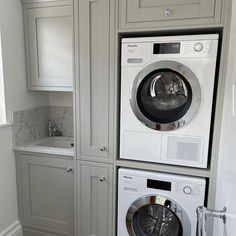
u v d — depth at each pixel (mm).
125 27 1556
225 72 1384
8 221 2076
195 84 1448
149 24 1508
